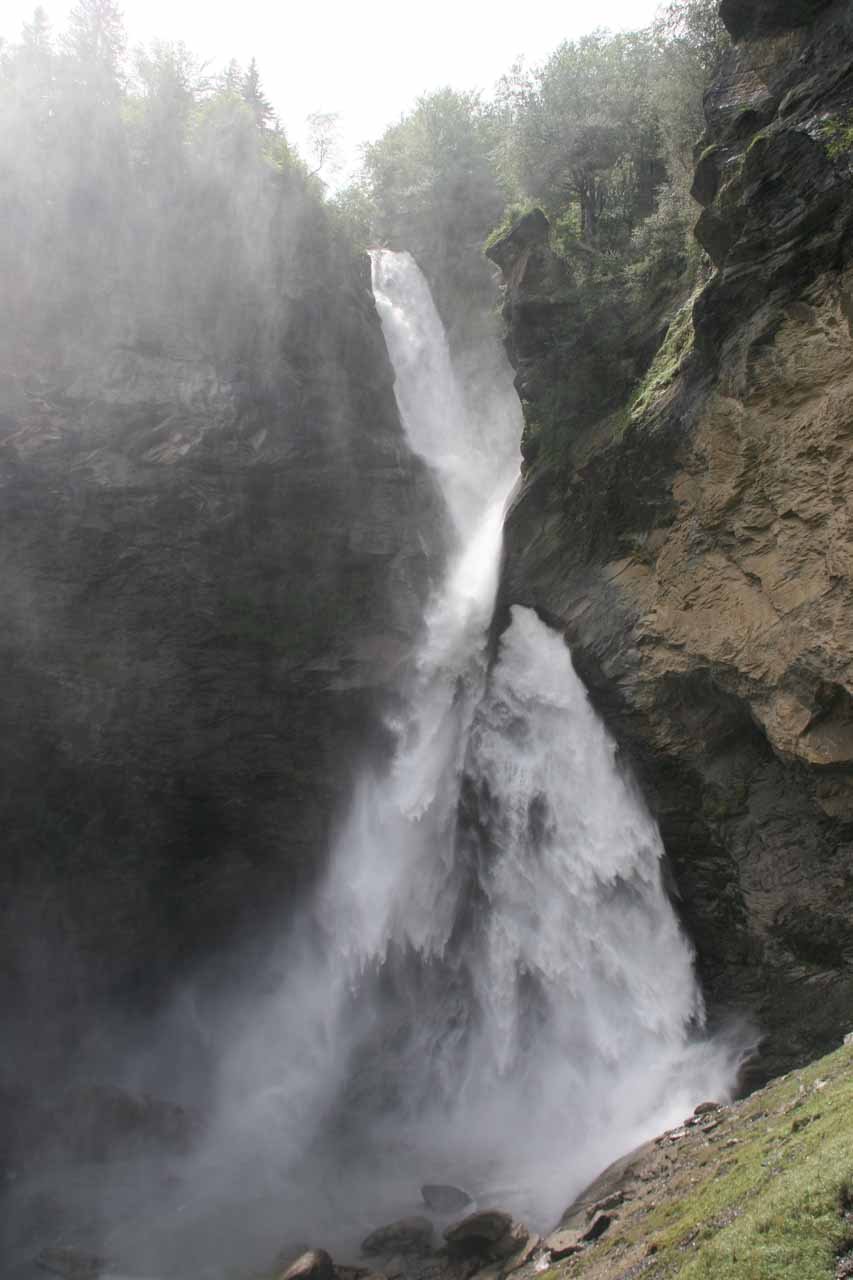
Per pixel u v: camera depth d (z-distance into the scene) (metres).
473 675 26.06
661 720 19.95
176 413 25.55
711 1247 9.10
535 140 31.86
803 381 16.97
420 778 26.28
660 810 20.69
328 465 27.48
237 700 25.89
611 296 24.16
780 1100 14.03
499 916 24.33
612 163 31.48
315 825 26.95
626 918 21.89
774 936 18.47
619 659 20.59
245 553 26.02
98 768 24.91
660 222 24.56
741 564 18.03
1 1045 24.36
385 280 35.50
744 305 17.97
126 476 24.70
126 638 24.80
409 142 43.03
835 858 17.67
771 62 19.34
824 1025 17.72
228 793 26.23
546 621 23.42
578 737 22.56
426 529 29.67
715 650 18.38
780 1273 8.12
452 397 35.91
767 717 17.61
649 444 20.02
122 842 25.59
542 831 23.39
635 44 33.44
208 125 28.77
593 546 22.23
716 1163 12.68
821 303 16.83
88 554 24.36
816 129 16.92
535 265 26.67
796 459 17.00
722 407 18.28
